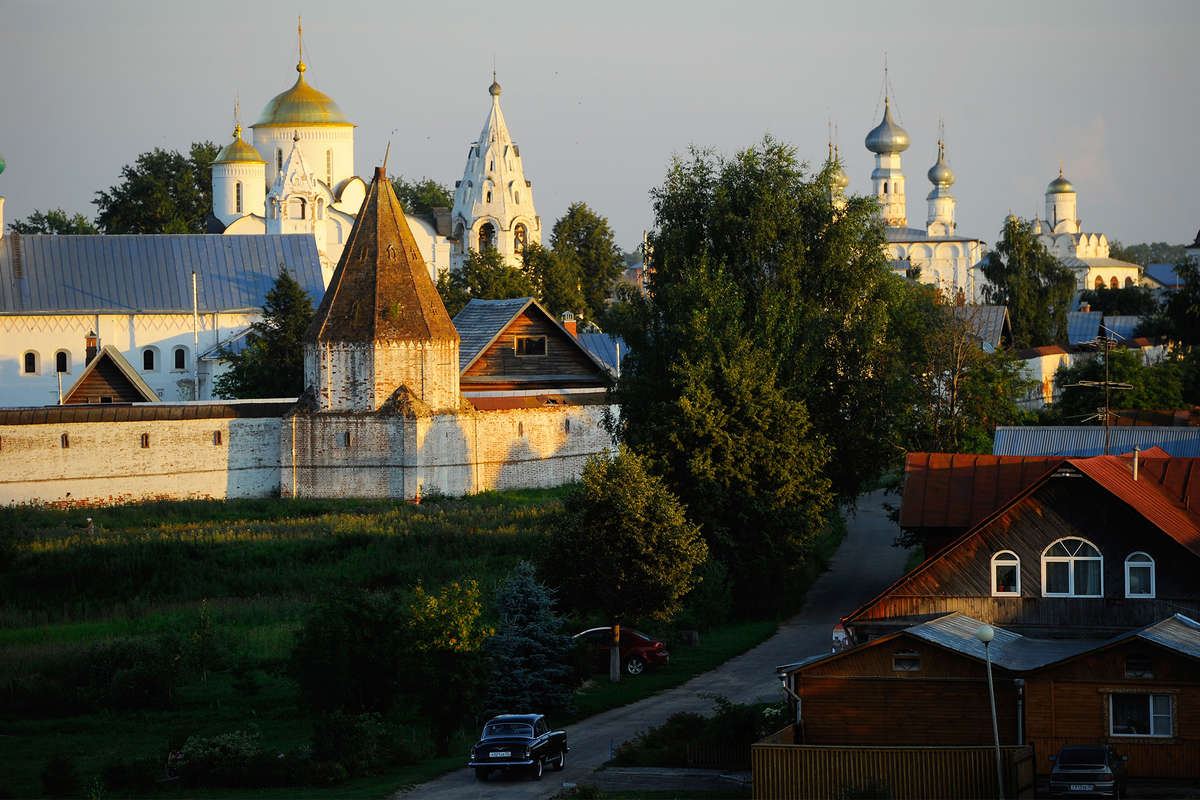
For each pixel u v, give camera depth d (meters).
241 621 64.62
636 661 55.88
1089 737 38.16
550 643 50.56
